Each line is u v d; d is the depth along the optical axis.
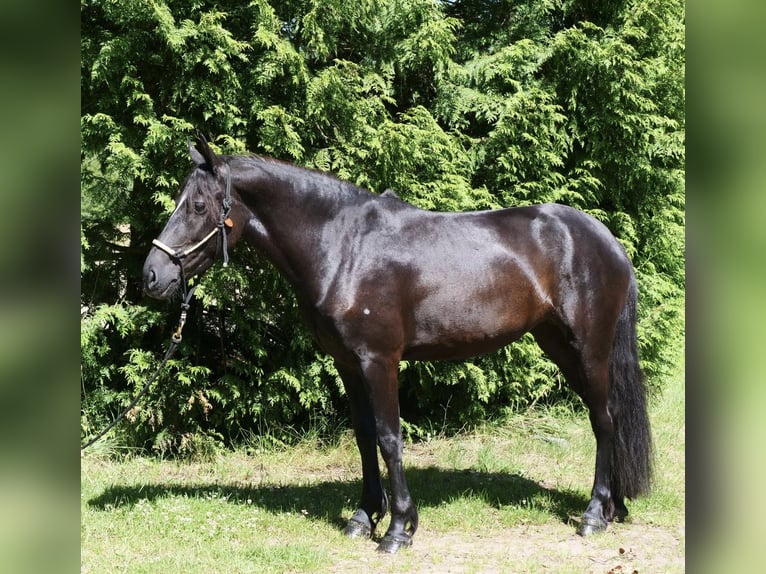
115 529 3.78
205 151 3.35
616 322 3.86
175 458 5.34
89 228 5.50
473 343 3.65
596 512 3.84
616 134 6.08
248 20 5.36
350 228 3.53
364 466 3.82
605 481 3.87
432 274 3.54
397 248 3.53
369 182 5.29
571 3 6.38
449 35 5.64
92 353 5.38
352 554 3.52
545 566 3.40
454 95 6.02
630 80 5.83
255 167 3.48
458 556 3.52
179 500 4.19
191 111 5.27
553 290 3.76
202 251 3.41
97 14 5.22
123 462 5.23
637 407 3.87
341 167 5.26
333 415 5.95
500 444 5.73
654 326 6.38
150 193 5.35
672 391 6.95
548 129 5.82
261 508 4.18
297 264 3.51
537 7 6.25
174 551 3.52
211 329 5.76
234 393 5.32
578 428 6.03
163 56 5.16
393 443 3.50
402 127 5.23
